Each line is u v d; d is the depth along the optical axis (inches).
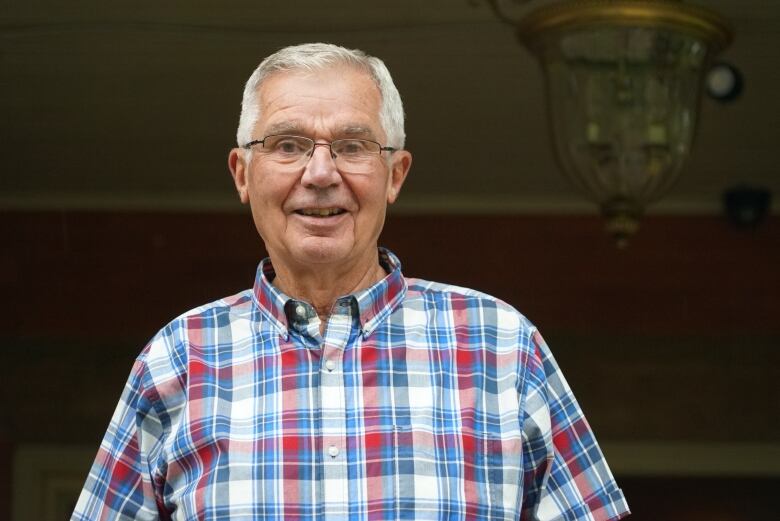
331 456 106.2
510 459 107.0
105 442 111.3
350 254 110.7
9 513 331.0
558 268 335.9
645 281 337.1
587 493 110.4
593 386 336.8
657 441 337.4
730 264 337.1
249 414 108.0
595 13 189.9
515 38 254.8
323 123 109.9
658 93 193.3
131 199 331.9
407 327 111.5
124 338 334.0
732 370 337.7
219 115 287.0
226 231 334.3
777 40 260.8
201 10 247.8
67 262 333.7
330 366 109.2
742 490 338.6
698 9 191.2
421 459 106.2
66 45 258.8
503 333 111.7
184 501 106.7
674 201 336.8
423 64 266.8
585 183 198.2
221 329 112.3
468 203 334.0
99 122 291.7
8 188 327.0
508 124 292.0
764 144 305.3
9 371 333.1
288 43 258.4
